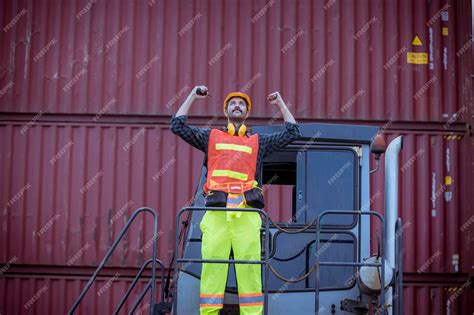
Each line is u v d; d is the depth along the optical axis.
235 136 5.69
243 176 5.55
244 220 5.46
